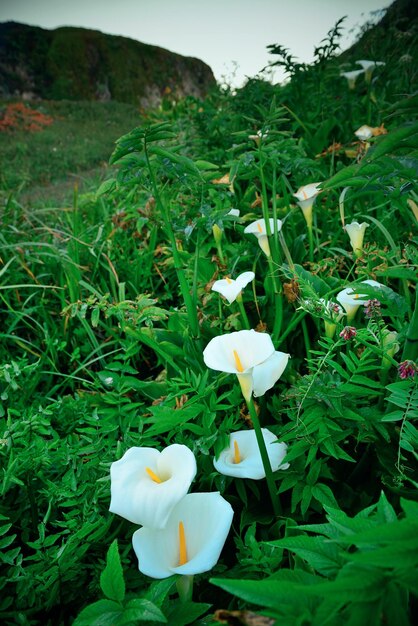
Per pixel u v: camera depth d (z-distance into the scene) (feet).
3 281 4.49
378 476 2.58
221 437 2.46
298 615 1.19
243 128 6.05
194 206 4.21
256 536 2.49
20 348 4.23
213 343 2.25
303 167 3.86
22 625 1.98
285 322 3.47
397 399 2.06
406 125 1.77
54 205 7.50
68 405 3.05
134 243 5.03
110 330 4.01
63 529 2.56
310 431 2.24
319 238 4.49
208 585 2.26
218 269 3.66
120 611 1.49
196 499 2.01
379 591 1.09
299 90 6.10
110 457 2.53
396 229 4.03
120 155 2.82
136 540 1.87
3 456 2.59
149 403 3.40
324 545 1.45
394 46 7.11
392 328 3.30
